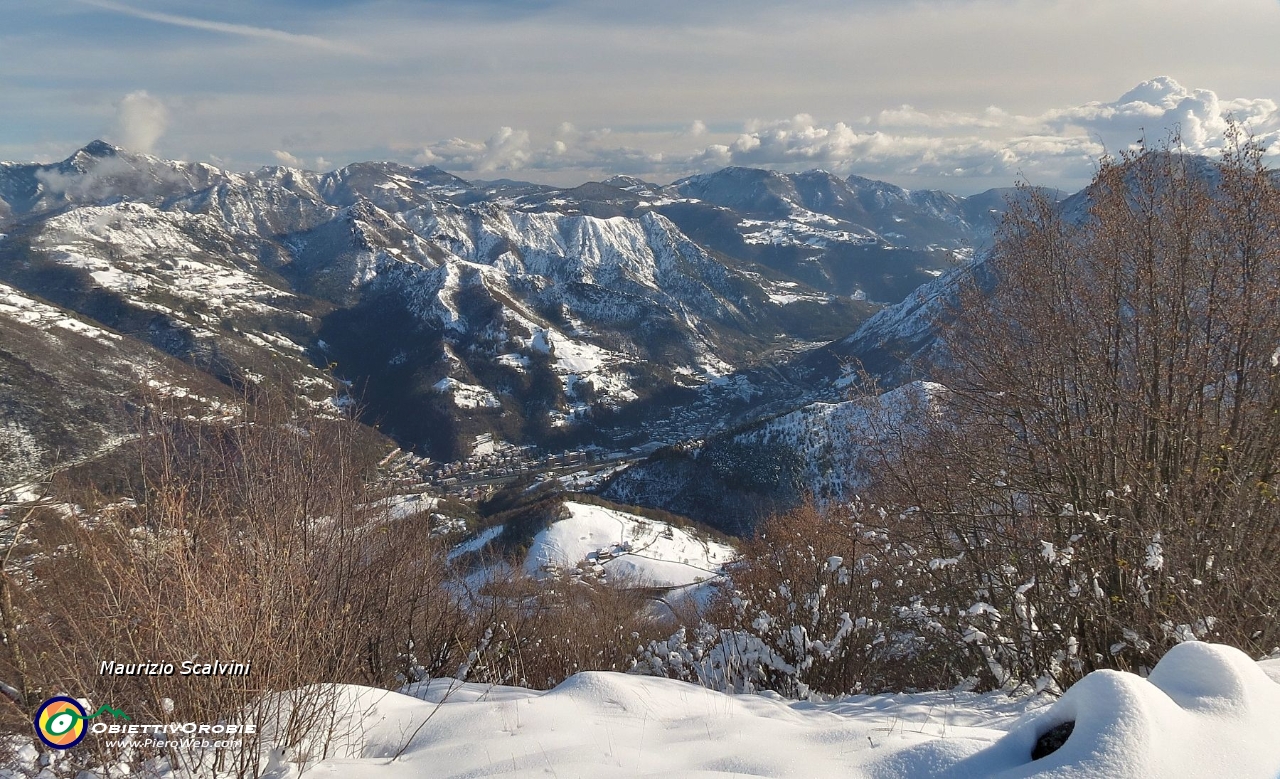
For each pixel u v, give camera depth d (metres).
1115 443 6.70
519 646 8.78
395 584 7.47
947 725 4.60
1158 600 5.49
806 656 7.11
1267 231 6.38
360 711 4.43
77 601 4.12
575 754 3.56
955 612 7.36
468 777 3.36
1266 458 6.11
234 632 3.99
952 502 7.71
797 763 3.34
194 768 3.67
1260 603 5.44
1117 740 2.66
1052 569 6.64
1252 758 2.64
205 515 4.78
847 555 8.13
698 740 3.82
